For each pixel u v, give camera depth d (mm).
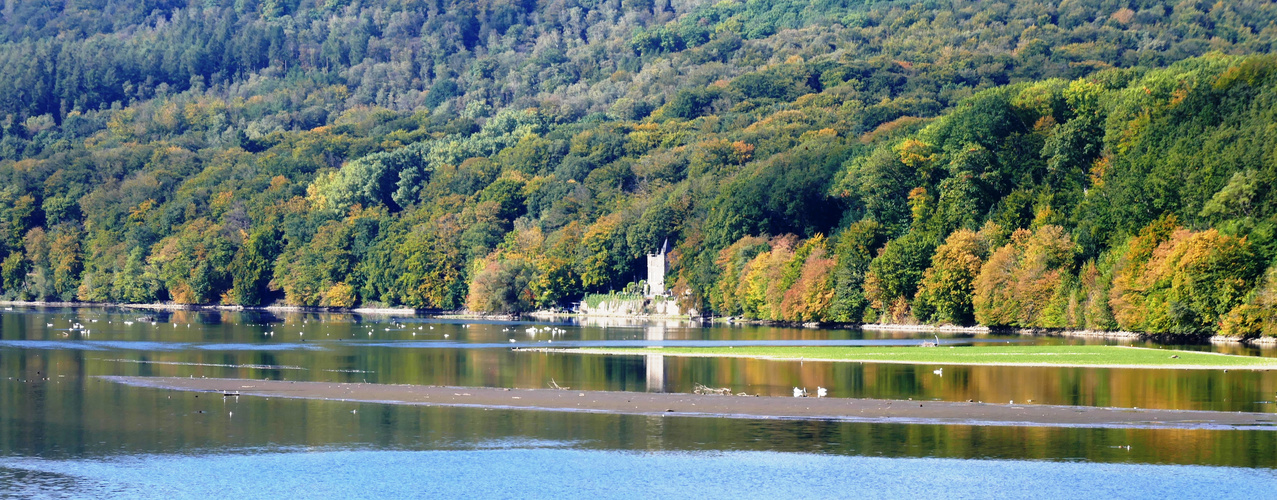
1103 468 142375
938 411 177000
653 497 132875
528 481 139375
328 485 137750
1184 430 162000
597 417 175625
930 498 131250
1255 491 132500
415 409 183125
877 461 146875
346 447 155875
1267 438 156375
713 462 147000
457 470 144375
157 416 176750
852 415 174875
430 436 162375
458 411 181125
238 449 154625
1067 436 159250
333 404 187875
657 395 195250
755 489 135500
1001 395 193625
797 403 185875
